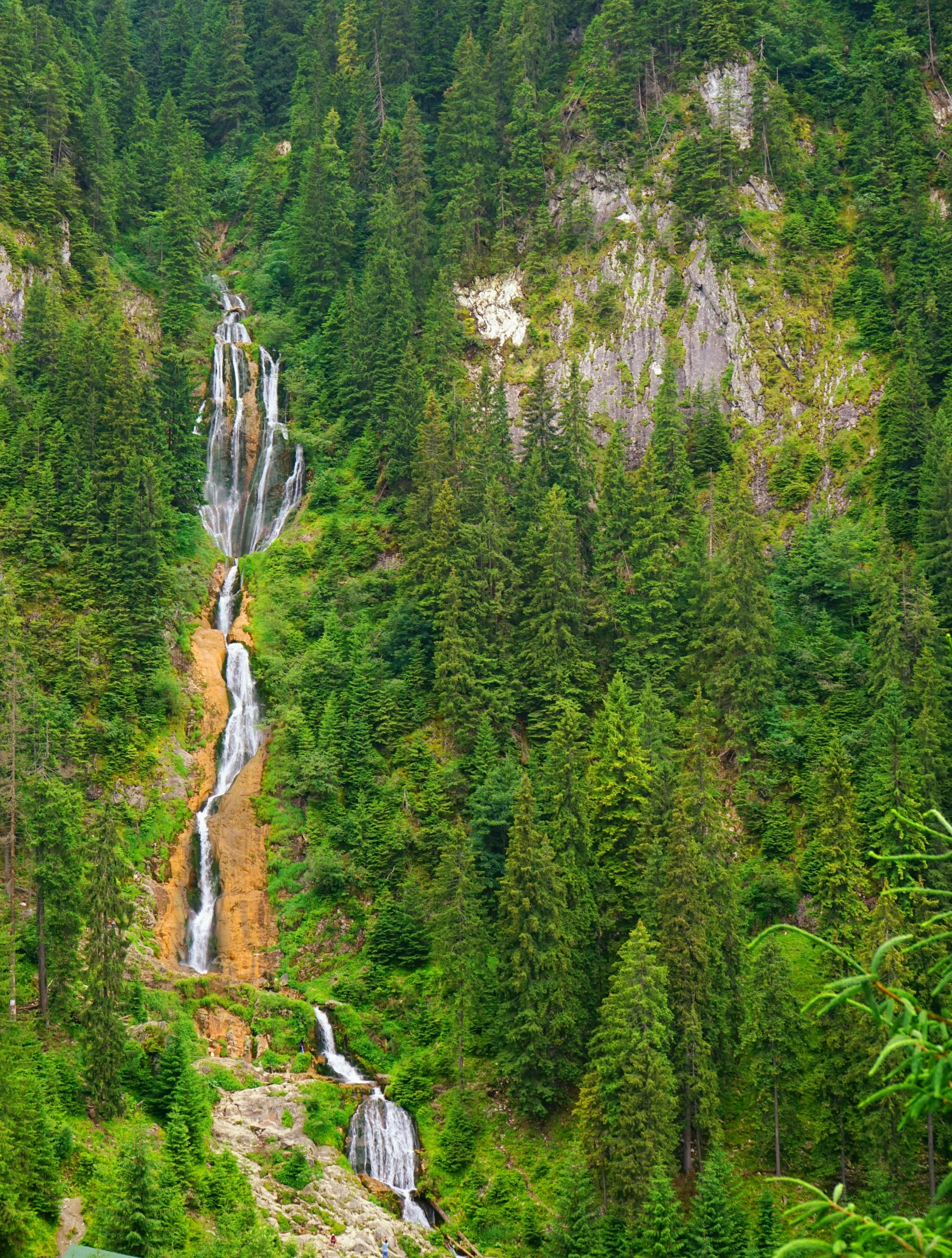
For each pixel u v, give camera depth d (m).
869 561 103.81
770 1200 62.41
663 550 103.50
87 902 65.69
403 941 84.50
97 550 102.44
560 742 82.75
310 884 90.88
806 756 90.44
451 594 98.12
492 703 94.00
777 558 107.38
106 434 108.75
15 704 74.56
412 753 94.19
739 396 122.12
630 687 96.75
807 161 135.38
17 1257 50.22
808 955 79.75
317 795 95.38
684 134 138.88
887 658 90.94
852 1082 65.50
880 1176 62.12
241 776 99.31
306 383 135.75
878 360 120.50
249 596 115.56
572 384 116.69
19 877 71.38
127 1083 66.56
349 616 108.31
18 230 133.00
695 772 77.81
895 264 126.12
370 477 123.19
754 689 93.19
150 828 92.50
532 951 73.56
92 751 93.19
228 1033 78.75
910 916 68.31
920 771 79.94
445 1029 79.06
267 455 131.38
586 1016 74.44
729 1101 71.56
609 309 131.88
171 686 98.94
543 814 84.31
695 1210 60.84
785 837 86.69
